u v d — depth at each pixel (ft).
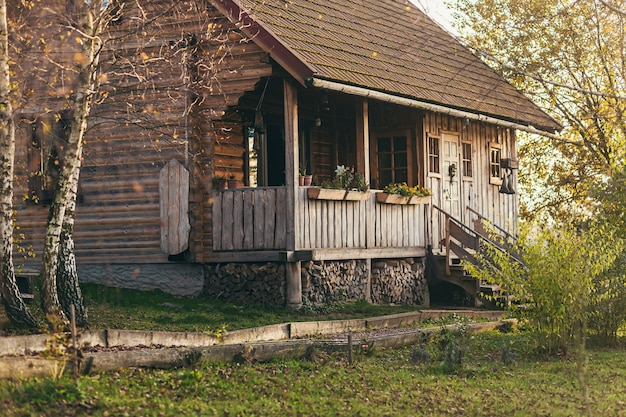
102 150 64.75
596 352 51.29
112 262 64.59
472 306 73.87
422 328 55.93
